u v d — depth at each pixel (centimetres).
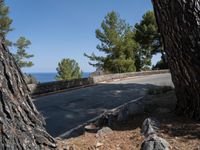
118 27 4450
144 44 4853
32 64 3725
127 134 567
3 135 321
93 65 4456
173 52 593
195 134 516
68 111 1227
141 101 853
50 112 1232
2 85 332
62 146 479
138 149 476
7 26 3244
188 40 552
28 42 3675
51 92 1950
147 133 530
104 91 1741
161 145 445
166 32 593
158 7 595
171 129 551
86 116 1101
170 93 972
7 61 345
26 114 349
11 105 335
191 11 542
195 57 553
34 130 351
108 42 4397
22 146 330
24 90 359
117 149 488
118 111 756
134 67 4378
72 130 888
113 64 4369
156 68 4691
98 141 538
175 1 552
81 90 1933
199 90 574
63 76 5644
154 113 699
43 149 353
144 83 2034
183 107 633
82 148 501
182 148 461
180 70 595
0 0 477
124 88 1808
